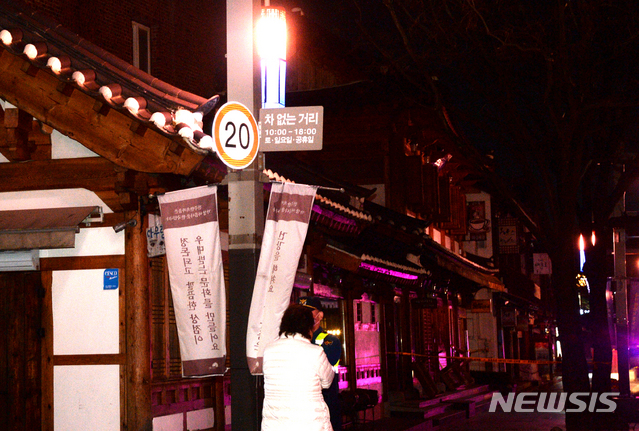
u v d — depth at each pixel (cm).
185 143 864
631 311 1780
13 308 971
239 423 740
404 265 1872
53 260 966
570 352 1502
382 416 1897
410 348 2230
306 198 780
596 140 1562
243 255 755
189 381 1021
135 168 888
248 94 765
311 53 2319
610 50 1429
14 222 934
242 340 750
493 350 3491
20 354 964
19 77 902
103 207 957
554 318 6075
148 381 921
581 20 1341
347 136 2231
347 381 1594
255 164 763
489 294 3484
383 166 2219
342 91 2238
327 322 1534
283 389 612
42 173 959
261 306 748
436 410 2039
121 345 931
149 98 905
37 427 948
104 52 1092
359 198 1398
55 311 959
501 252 3762
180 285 803
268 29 786
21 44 870
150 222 948
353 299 1684
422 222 1933
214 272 797
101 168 937
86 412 931
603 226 1623
